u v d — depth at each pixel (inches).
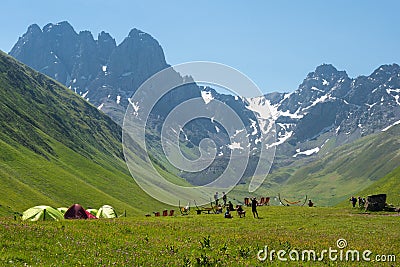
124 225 1385.3
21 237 941.8
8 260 761.0
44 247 884.0
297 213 2416.3
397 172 5644.7
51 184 7214.6
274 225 1824.6
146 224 1524.4
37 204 6043.3
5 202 5546.3
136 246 976.9
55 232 1056.8
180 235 1256.8
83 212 2101.4
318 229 1684.3
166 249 963.3
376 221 2018.9
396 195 4849.9
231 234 1366.9
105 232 1188.5
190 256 894.4
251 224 1847.9
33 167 7534.5
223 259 871.1
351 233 1553.9
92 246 939.3
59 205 6545.3
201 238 1194.0
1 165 6875.0
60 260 800.3
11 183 6279.5
